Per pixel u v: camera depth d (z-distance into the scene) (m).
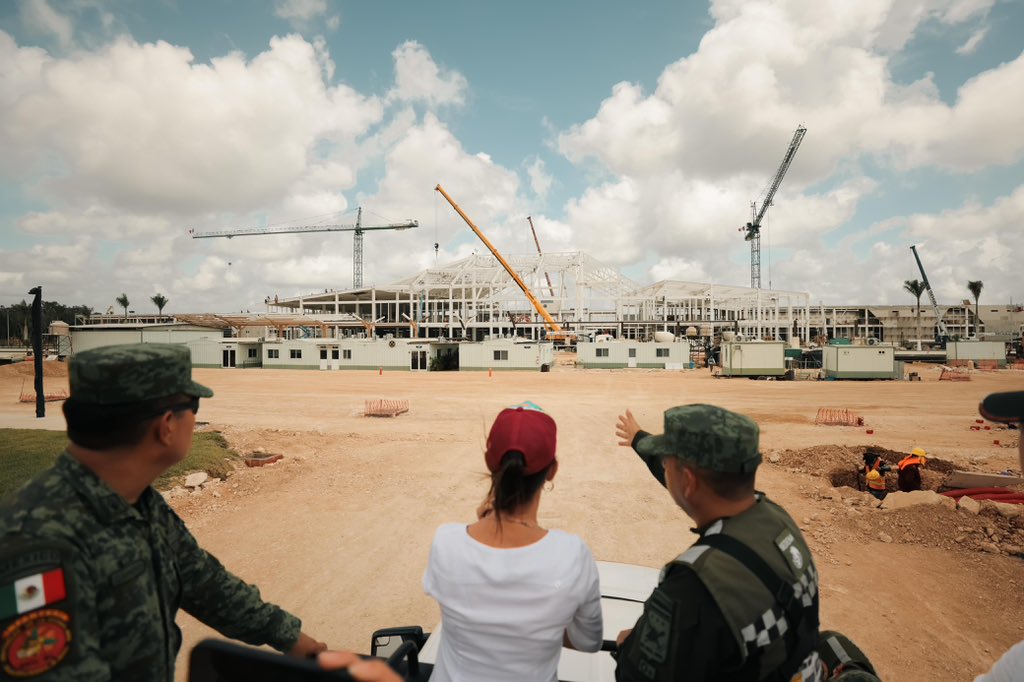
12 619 1.04
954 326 125.75
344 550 7.03
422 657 2.45
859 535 7.43
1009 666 1.42
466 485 10.33
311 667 0.97
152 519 1.45
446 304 127.19
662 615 1.40
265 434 16.17
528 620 1.53
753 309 110.88
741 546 1.44
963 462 13.36
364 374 51.09
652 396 30.64
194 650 1.01
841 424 19.75
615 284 112.25
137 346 1.36
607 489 10.20
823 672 2.15
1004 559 6.50
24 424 18.58
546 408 24.88
